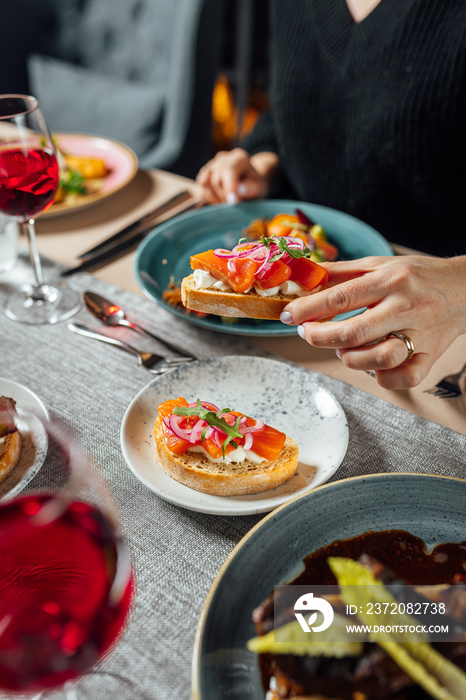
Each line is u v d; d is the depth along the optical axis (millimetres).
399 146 940
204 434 500
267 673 397
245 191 912
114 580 372
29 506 399
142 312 706
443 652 383
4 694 398
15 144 683
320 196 1084
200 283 582
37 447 514
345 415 570
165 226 796
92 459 540
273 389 588
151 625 439
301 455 535
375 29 930
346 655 385
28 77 1608
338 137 1019
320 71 1001
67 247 821
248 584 428
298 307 539
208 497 500
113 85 1520
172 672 417
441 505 469
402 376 536
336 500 469
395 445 555
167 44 1442
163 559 476
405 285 535
